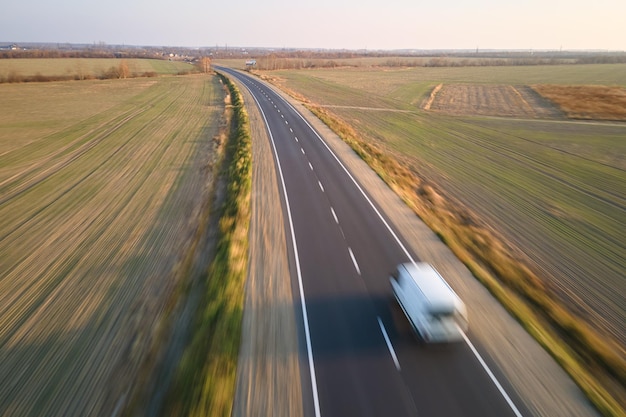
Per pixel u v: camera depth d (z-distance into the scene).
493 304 17.80
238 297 17.61
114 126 56.50
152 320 17.06
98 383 13.95
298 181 33.12
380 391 13.25
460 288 18.92
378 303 17.78
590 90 90.38
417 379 13.77
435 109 77.69
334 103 81.56
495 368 14.28
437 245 23.02
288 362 14.34
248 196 29.33
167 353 15.08
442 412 12.55
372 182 33.28
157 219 27.11
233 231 23.45
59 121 59.78
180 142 47.66
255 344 15.14
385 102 84.88
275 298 17.89
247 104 72.38
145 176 35.91
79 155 42.53
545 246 24.34
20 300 18.66
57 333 16.45
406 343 15.44
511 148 48.12
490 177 37.22
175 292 18.81
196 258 21.69
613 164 41.69
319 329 16.05
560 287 20.17
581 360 14.80
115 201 30.31
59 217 27.58
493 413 12.55
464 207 30.16
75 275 20.64
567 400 13.01
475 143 50.56
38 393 13.59
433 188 34.06
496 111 75.25
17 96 82.88
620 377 14.00
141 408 12.78
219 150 43.09
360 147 44.09
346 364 14.33
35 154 42.78
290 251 21.98
